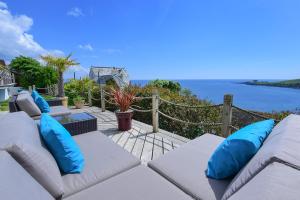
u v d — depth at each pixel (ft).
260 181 2.41
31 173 3.33
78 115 9.38
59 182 3.75
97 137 7.21
